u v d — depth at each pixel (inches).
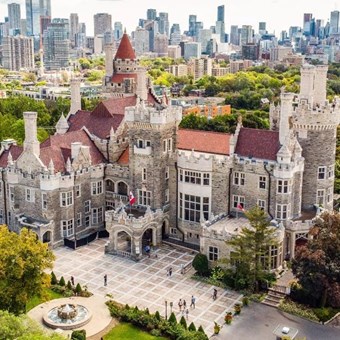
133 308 3267.7
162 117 4111.7
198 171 4143.7
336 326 3164.4
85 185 4441.4
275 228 3604.8
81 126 4906.5
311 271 3213.6
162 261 4033.0
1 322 2353.6
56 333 2395.4
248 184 4033.0
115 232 4111.7
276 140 4050.2
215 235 3772.1
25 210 4338.1
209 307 3373.5
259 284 3582.7
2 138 6131.9
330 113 4015.8
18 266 2883.9
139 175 4333.2
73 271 3855.8
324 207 4220.0
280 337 2891.2
